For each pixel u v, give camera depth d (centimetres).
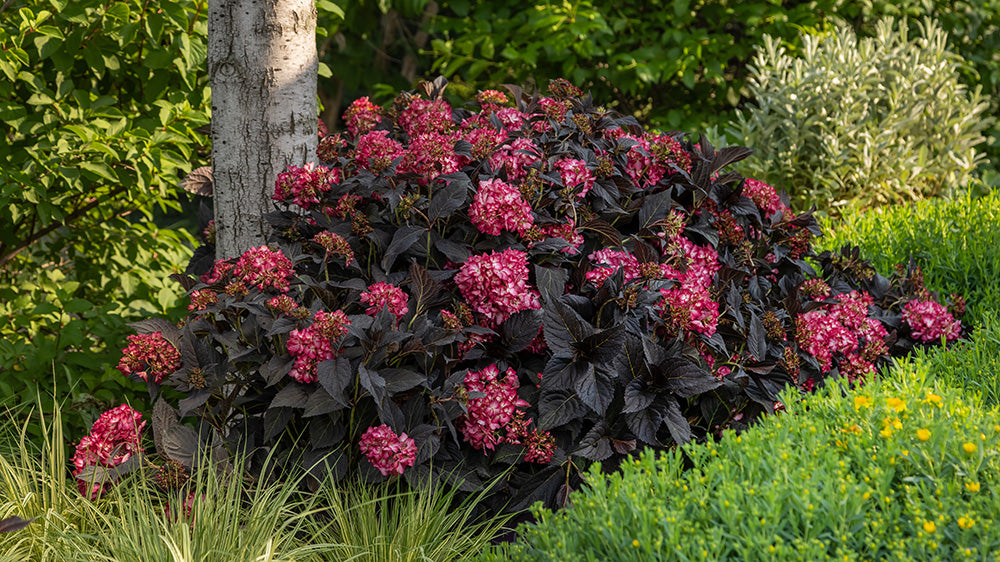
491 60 846
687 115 789
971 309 426
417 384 274
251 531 258
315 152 372
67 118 408
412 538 265
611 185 333
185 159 445
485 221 298
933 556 192
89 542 279
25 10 392
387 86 860
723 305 340
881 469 219
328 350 268
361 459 288
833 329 348
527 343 297
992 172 660
